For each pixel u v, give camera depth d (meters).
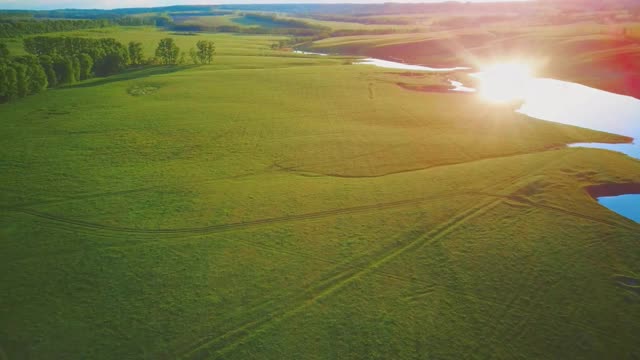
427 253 27.42
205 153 44.34
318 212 32.53
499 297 23.58
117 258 26.89
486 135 49.72
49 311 22.44
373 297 23.56
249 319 22.08
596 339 20.86
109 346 20.34
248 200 34.44
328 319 22.06
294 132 50.81
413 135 49.81
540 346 20.48
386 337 20.95
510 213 31.92
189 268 25.97
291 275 25.42
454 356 19.94
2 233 29.42
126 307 22.80
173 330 21.33
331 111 60.06
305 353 20.06
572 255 27.03
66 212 32.28
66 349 20.14
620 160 40.72
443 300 23.38
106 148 45.22
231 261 26.69
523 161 41.03
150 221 31.20
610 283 24.59
